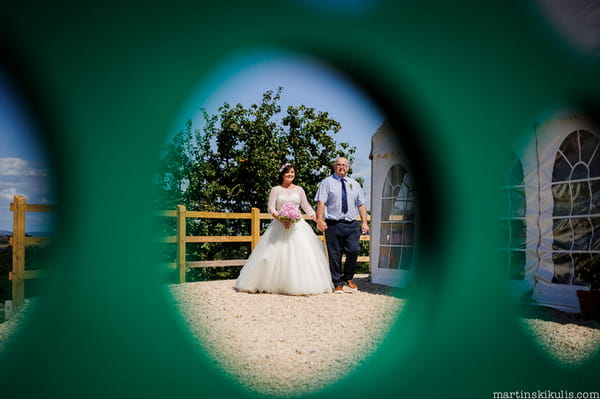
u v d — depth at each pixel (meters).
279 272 6.34
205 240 8.52
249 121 14.23
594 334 3.87
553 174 5.22
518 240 5.57
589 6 4.49
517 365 3.13
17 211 5.95
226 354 3.37
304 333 4.02
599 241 4.77
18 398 2.57
